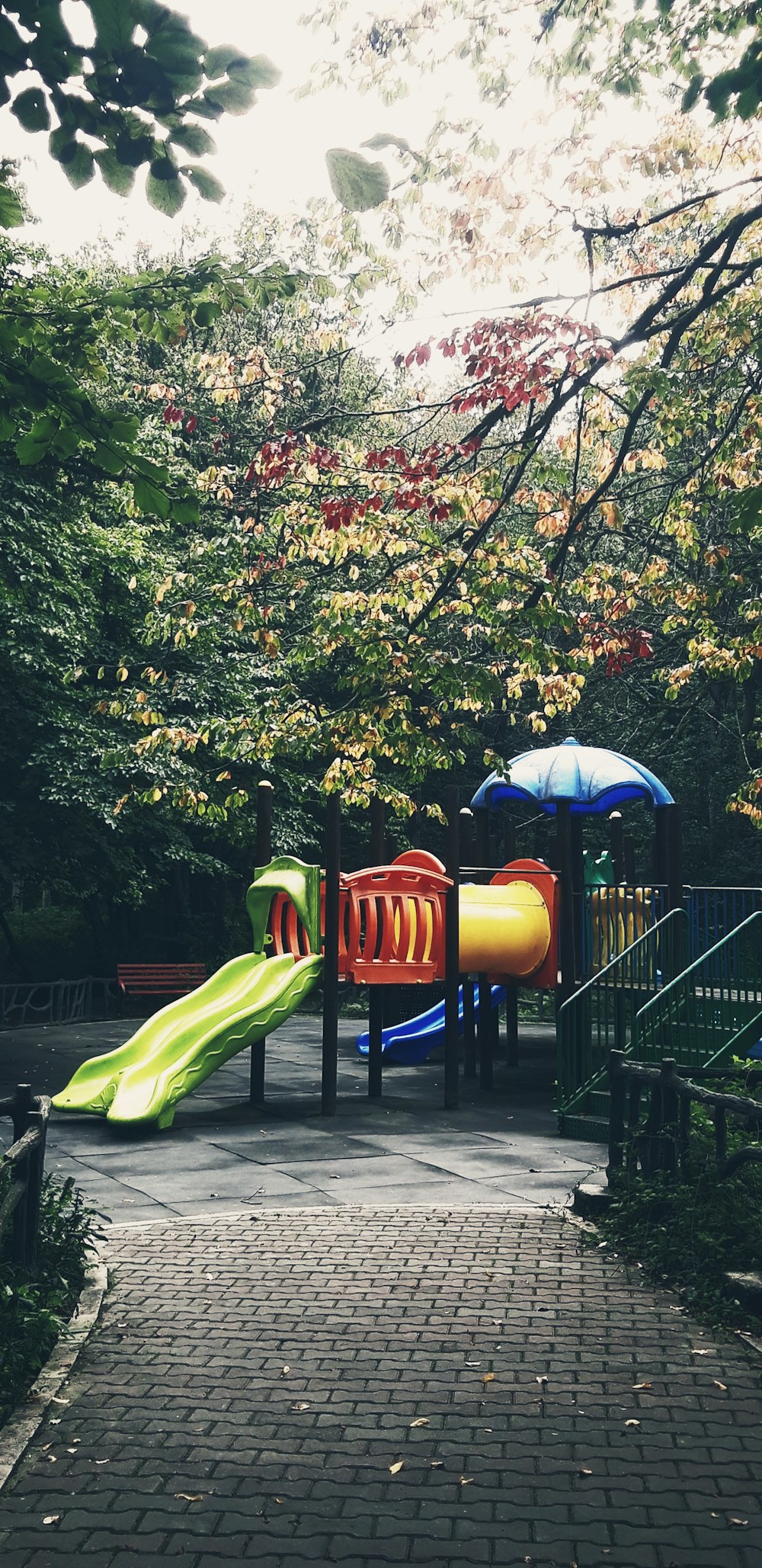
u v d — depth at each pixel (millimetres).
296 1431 4953
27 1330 5723
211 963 29797
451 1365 5680
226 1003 13570
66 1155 10969
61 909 36438
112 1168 10406
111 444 3570
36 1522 4199
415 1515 4254
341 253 10469
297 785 25938
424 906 14422
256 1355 5809
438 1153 11133
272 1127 12539
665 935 13398
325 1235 8055
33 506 17469
